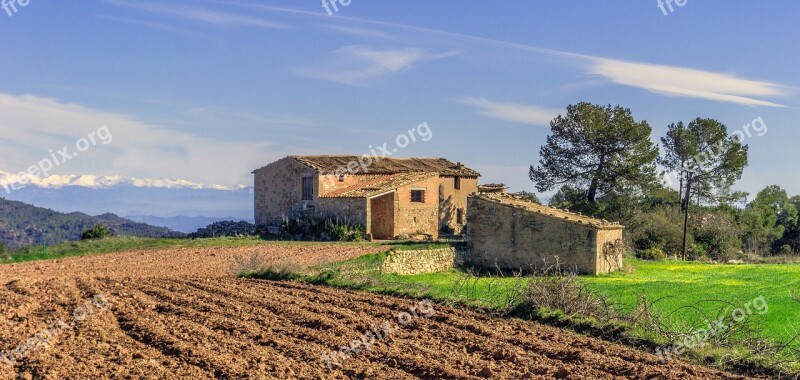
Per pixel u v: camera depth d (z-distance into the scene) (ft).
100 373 45.68
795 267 150.00
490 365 46.75
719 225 224.94
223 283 87.45
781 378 45.16
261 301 71.92
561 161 217.36
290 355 50.57
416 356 49.49
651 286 96.02
